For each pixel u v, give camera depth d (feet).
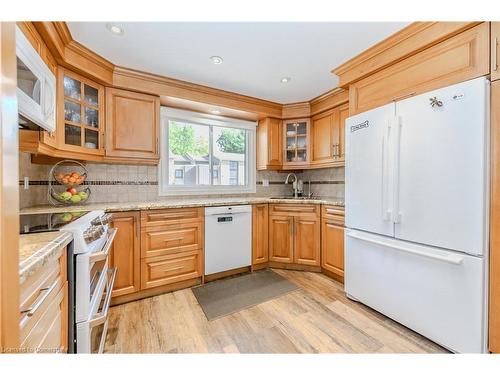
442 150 4.50
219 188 10.38
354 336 5.11
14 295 1.57
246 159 11.19
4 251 1.46
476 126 4.06
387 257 5.62
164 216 7.09
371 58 5.98
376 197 5.81
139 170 8.35
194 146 9.80
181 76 7.52
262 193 11.52
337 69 6.87
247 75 7.47
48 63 5.01
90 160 6.70
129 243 6.50
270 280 8.21
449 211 4.42
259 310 6.21
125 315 5.92
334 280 8.18
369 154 5.98
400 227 5.25
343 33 5.29
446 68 4.59
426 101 4.74
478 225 4.06
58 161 6.41
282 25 5.04
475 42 4.19
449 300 4.47
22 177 5.66
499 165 3.90
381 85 5.85
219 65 6.81
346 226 6.78
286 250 9.25
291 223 9.16
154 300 6.73
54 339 2.83
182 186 9.39
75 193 6.34
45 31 4.45
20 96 2.97
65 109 5.82
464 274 4.25
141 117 7.44
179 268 7.38
